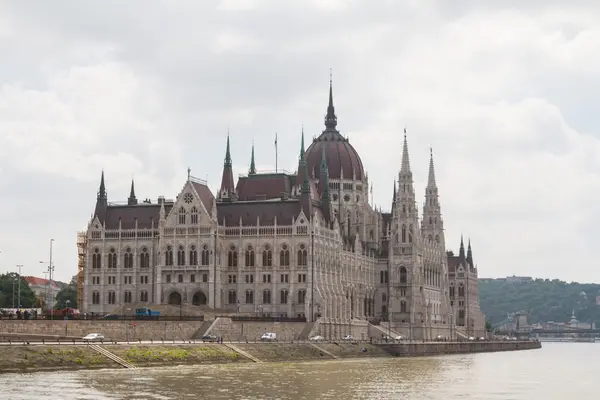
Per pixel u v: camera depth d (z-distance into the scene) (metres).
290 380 174.12
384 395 156.25
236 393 152.00
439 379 189.25
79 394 144.50
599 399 161.00
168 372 181.12
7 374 167.25
